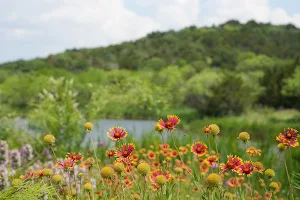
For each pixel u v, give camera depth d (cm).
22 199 252
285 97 3991
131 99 973
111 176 264
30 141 747
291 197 295
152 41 13175
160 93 1048
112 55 12412
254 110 3547
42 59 11188
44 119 786
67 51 12388
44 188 265
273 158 604
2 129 772
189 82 5172
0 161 510
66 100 831
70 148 745
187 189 386
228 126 2117
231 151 643
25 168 540
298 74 3878
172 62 11488
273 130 1761
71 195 312
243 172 275
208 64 10531
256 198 373
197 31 13850
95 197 361
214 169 391
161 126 278
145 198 278
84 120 802
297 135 298
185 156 619
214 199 266
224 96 3275
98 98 903
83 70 10944
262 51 11756
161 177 242
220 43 12275
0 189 362
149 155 445
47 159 682
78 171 411
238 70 7050
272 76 4459
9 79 6481
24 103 5456
